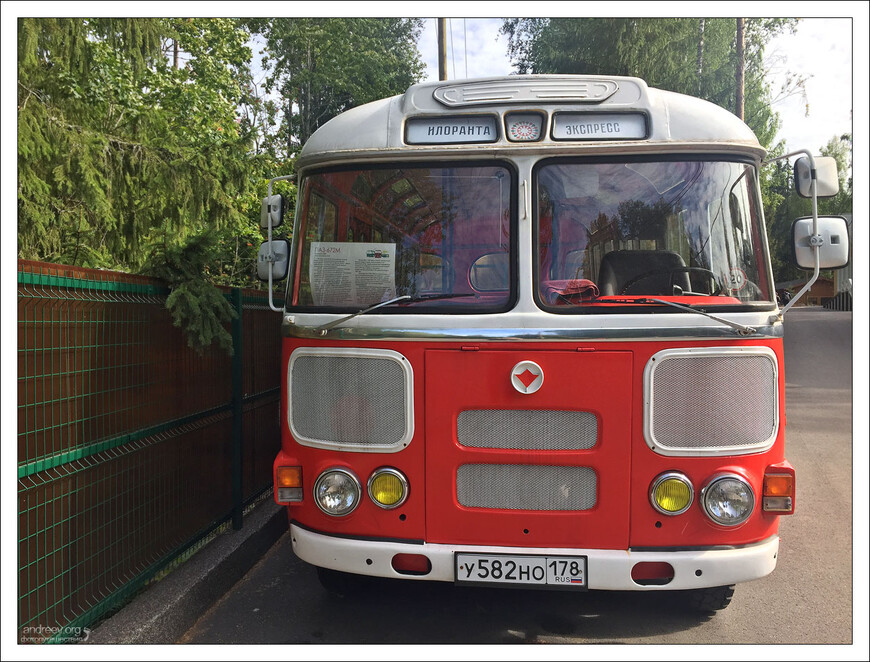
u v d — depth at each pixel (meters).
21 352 2.63
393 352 3.12
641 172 3.17
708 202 3.16
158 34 7.39
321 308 3.34
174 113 9.41
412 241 3.26
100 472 3.16
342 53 23.20
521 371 3.01
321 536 3.20
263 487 5.45
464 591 4.02
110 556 3.23
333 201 3.38
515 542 3.03
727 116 3.24
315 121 23.91
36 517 2.72
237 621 3.62
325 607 3.81
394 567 3.12
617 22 21.19
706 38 23.47
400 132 3.27
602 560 2.95
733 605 3.86
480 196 3.21
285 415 3.38
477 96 3.25
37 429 2.73
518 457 3.01
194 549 4.27
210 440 4.36
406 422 3.10
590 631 3.52
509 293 3.11
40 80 5.93
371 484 3.12
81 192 6.05
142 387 3.55
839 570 4.41
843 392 12.34
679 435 2.97
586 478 3.01
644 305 3.02
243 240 10.34
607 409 2.98
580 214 3.15
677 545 2.97
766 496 3.00
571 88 3.22
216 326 3.95
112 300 3.28
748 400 3.00
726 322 2.97
